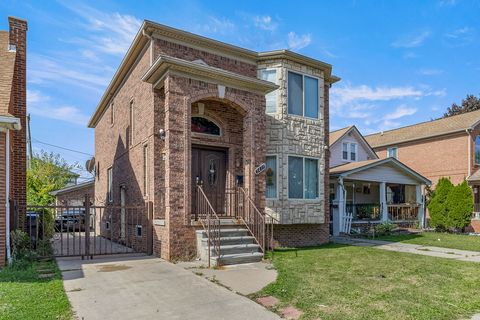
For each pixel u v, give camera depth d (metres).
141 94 11.41
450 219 18.88
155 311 4.91
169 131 8.93
